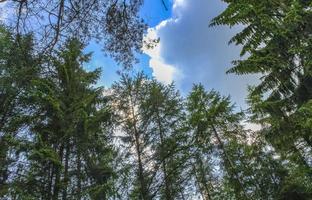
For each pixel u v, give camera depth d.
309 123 10.30
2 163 12.56
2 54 7.58
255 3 11.58
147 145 17.11
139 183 16.09
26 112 14.30
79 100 14.60
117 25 5.38
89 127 14.64
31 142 12.97
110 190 13.08
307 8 11.05
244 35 12.77
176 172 16.58
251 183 18.70
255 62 11.64
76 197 12.46
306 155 13.08
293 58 11.06
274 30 10.73
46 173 12.89
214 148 19.02
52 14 4.75
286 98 12.92
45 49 5.02
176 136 17.02
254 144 16.52
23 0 4.60
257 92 13.59
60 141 13.80
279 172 18.14
